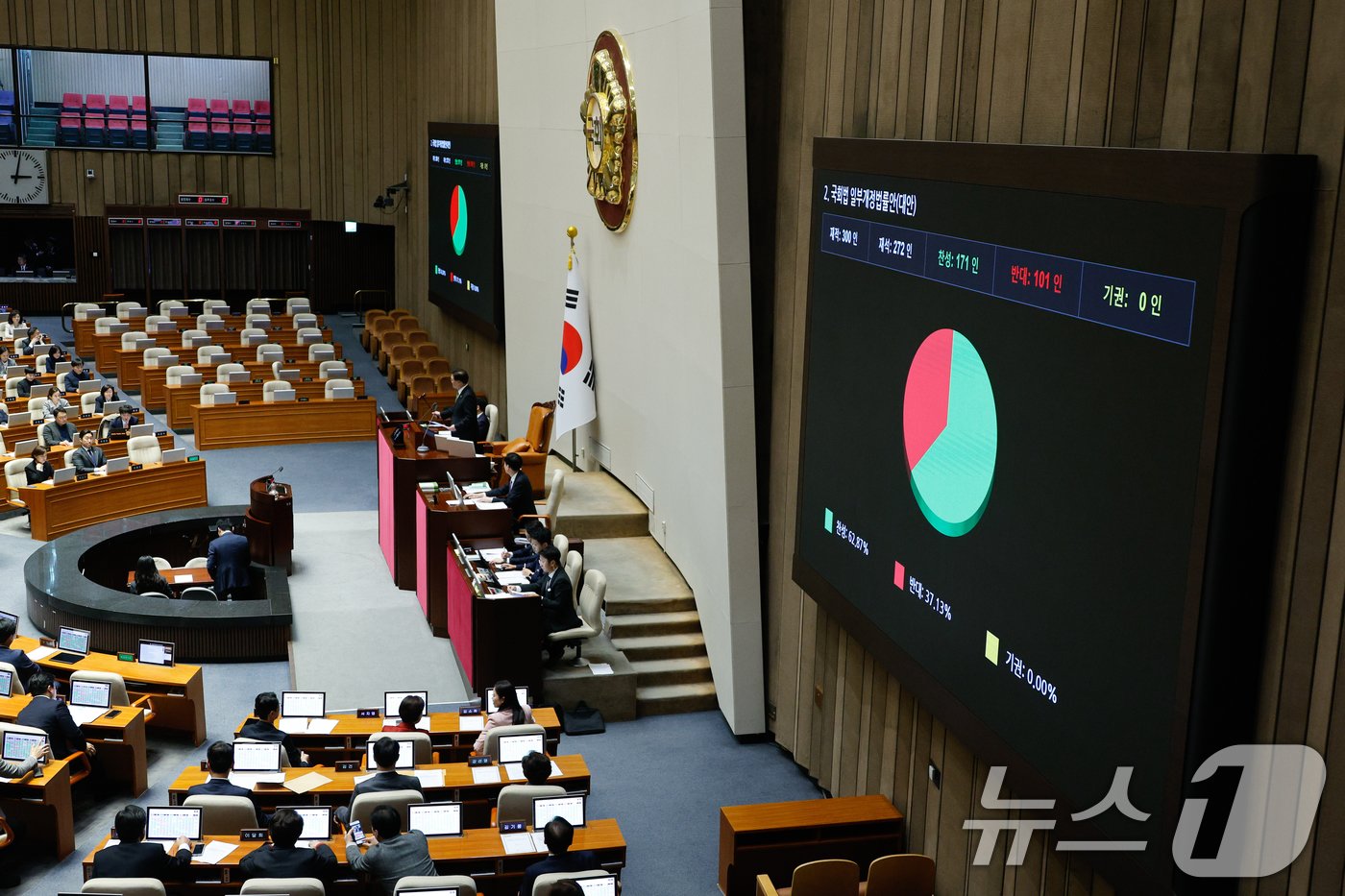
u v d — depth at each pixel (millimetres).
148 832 8789
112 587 16062
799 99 11211
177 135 31844
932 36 8633
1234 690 5684
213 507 17156
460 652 13289
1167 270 5824
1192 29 6008
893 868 8758
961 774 8609
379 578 16016
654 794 11305
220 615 13695
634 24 14125
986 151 7480
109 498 18219
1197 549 5602
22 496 17500
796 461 11477
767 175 12039
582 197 17125
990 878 8156
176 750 11805
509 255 20719
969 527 7812
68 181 31297
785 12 11523
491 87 22141
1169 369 5828
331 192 32906
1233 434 5469
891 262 8828
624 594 13719
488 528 14305
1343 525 5223
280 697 10953
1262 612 5652
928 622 8398
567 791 9797
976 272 7645
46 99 30891
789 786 11547
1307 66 5348
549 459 19016
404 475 15438
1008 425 7320
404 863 8172
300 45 31953
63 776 9992
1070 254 6637
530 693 12414
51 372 23828
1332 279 5254
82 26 30359
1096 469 6441
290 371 24062
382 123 31891
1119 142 6559
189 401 23109
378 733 10672
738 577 12273
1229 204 5395
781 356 11797
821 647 11094
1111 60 6625
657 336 14281
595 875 7879
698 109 12031
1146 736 6043
